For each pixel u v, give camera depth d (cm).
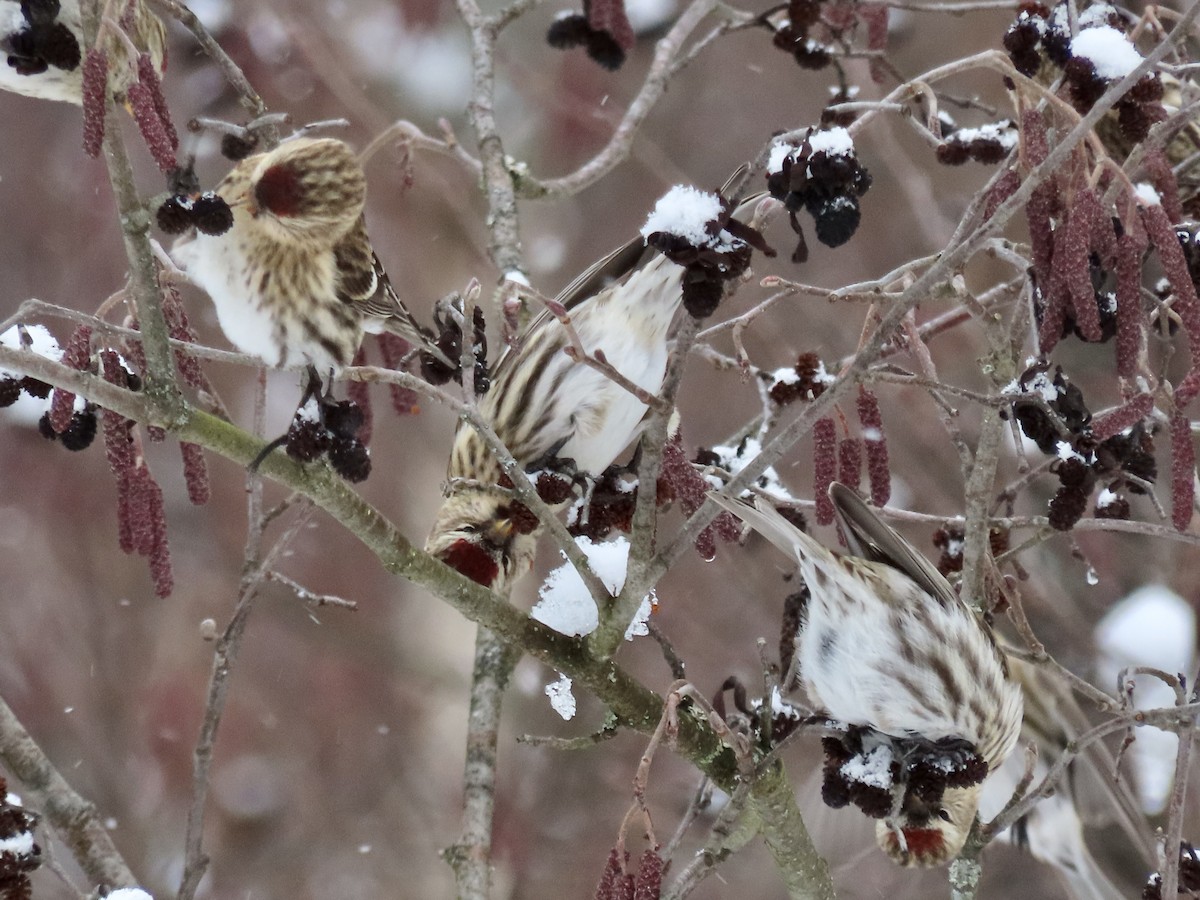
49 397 730
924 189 1416
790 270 1614
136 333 676
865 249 1619
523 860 1490
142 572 1773
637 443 988
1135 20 815
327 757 1747
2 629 1692
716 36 1093
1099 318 649
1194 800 1238
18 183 1741
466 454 993
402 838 1723
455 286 1802
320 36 1714
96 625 1703
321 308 787
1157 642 1293
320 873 1691
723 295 618
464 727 1794
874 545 863
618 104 1864
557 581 793
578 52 1792
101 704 1681
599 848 1503
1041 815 1141
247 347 793
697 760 780
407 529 1831
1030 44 700
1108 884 1127
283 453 695
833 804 784
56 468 1761
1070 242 630
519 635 740
